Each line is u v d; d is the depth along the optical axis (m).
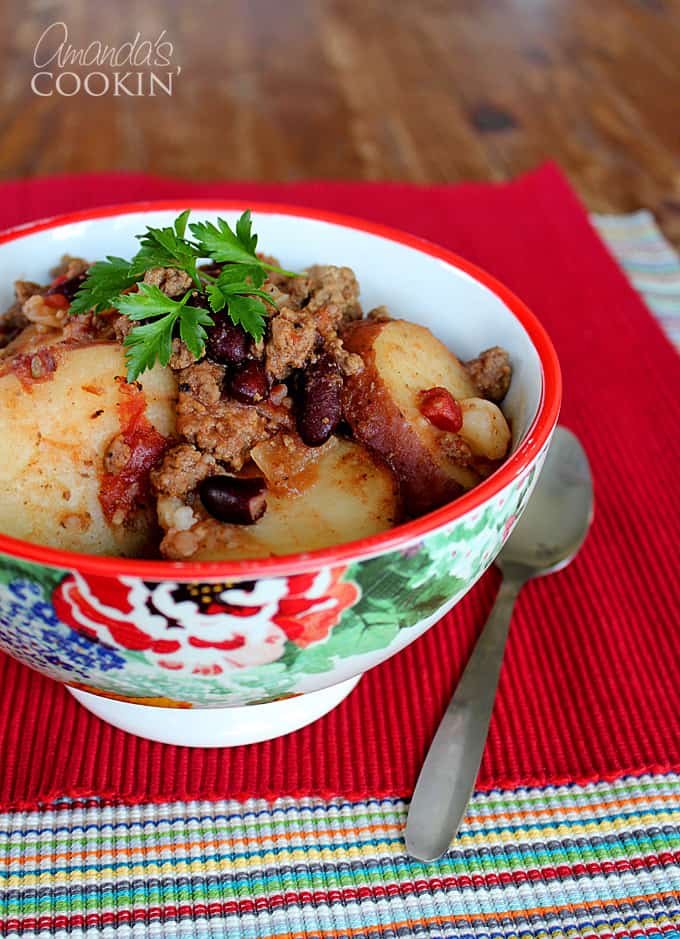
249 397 0.37
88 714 0.39
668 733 0.39
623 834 0.36
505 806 0.37
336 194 0.62
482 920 0.34
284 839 0.36
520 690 0.40
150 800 0.36
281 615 0.31
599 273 0.57
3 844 0.35
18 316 0.41
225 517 0.35
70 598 0.31
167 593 0.30
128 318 0.37
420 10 1.02
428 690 0.40
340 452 0.38
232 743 0.38
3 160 0.70
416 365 0.39
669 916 0.35
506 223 0.61
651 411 0.50
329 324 0.39
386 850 0.36
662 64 0.95
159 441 0.36
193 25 0.94
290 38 0.93
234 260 0.39
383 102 0.83
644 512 0.46
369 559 0.31
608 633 0.42
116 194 0.59
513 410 0.39
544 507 0.45
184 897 0.35
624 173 0.74
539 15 1.03
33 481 0.35
